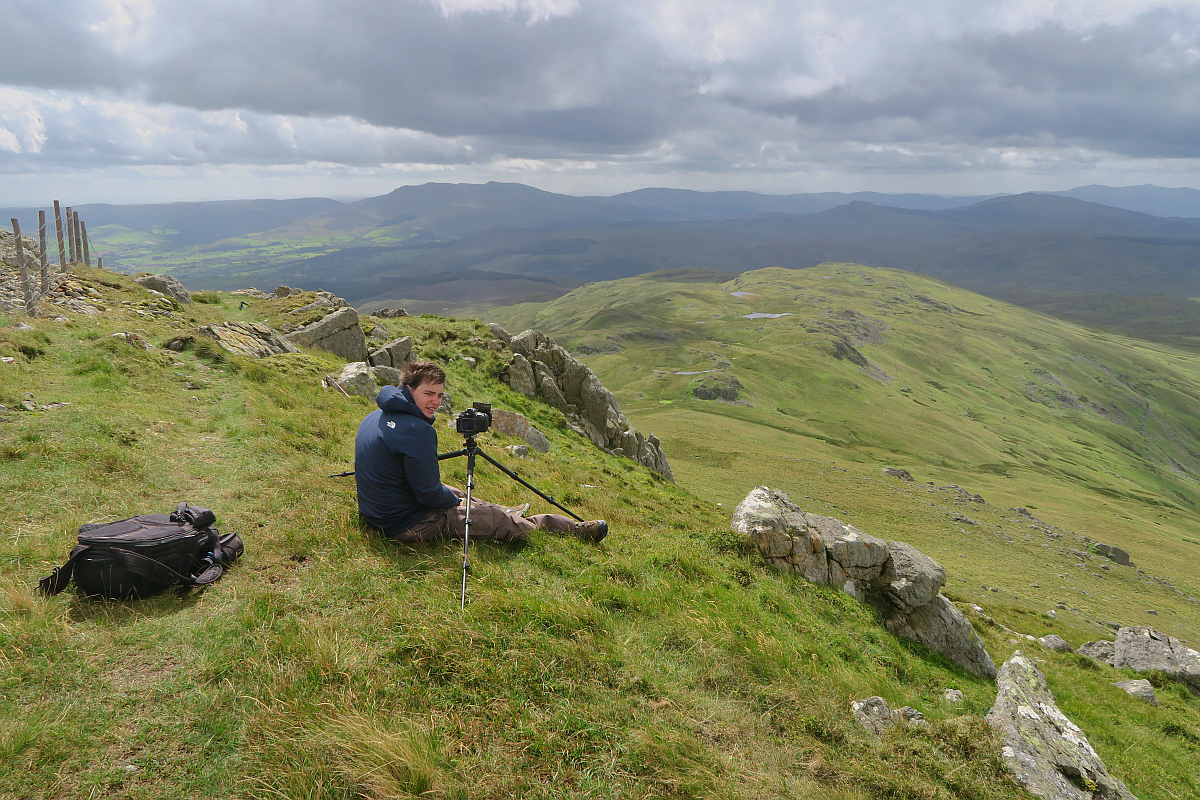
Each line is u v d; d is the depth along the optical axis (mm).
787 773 4773
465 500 7113
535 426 31141
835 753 5312
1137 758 14711
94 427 9039
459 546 6836
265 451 9625
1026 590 67125
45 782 3281
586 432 37469
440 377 6320
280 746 3721
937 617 13805
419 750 3857
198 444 9578
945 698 9922
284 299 36562
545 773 4055
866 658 9812
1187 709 20438
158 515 5684
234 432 10445
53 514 6270
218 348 17562
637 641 6203
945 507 102000
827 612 11070
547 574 6934
